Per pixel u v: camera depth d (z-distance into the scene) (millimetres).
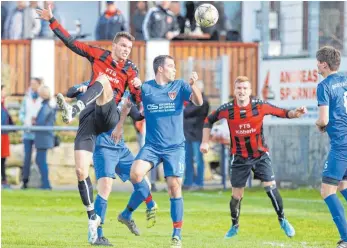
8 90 54750
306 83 46688
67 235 27625
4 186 47844
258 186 48594
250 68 54562
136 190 26281
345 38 47500
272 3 49094
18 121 54281
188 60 51094
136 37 55344
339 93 23875
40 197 41906
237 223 28156
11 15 56281
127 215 26781
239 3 59188
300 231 29891
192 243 25625
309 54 46719
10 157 50750
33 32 56031
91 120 23953
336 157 23938
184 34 55344
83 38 58781
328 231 29875
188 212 35812
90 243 24375
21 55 55062
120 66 24703
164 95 24547
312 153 46969
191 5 55812
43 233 28078
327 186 24047
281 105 47938
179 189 24531
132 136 52719
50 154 51062
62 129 46969
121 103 25906
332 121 23938
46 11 24703
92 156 25234
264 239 27703
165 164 24625
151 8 54281
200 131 46156
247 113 27922
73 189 47656
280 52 48938
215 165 52406
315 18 46812
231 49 54719
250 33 59281
